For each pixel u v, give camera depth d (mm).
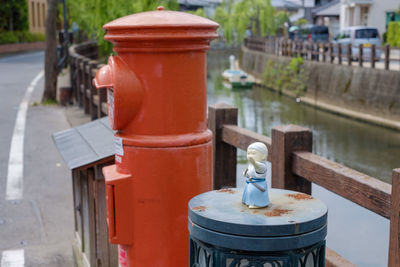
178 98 2463
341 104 23531
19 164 8094
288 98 28219
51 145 9336
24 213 5895
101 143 3309
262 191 1939
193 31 2404
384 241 7793
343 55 24156
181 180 2500
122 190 2500
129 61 2457
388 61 20906
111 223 2529
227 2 48750
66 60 22953
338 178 2467
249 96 28594
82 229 3969
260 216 1832
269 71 32531
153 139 2463
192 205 1986
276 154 3014
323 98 25234
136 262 2568
